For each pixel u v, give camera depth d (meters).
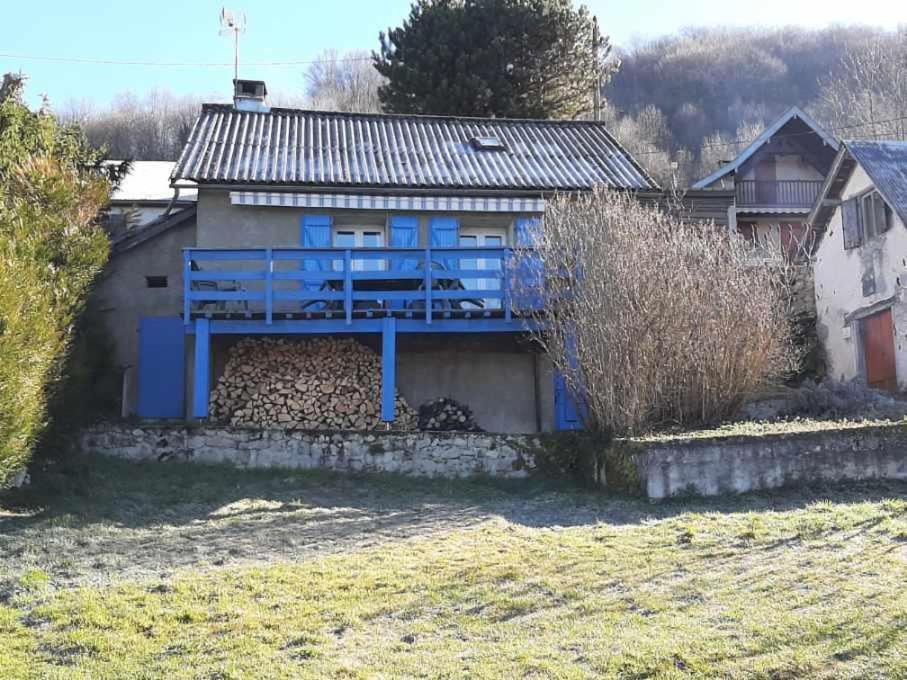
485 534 9.37
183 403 15.45
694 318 12.87
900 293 17.27
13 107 13.61
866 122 34.72
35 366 9.81
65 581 7.67
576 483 12.81
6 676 5.68
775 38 61.28
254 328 13.97
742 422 13.05
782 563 7.82
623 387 12.37
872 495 10.84
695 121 55.56
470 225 16.80
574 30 31.27
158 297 17.06
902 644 5.89
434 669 5.77
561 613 6.78
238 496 11.43
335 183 16.02
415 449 13.30
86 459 12.27
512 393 15.85
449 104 29.81
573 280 13.10
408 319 14.23
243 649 6.13
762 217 27.38
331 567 8.05
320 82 68.44
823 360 20.30
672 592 7.16
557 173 17.59
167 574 7.91
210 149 17.28
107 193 14.24
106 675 5.73
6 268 9.31
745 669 5.64
